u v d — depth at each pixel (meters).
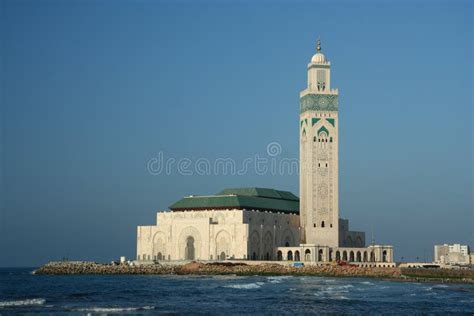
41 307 126.00
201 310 122.00
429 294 157.00
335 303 134.50
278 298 144.38
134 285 189.38
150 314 115.69
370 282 199.50
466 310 124.25
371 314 117.75
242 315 115.31
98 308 123.81
